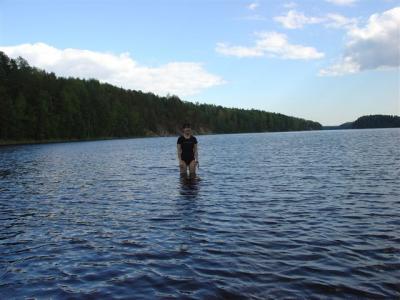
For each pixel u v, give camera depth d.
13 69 111.06
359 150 34.34
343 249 6.96
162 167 23.69
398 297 5.00
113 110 134.00
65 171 22.84
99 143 83.38
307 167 21.22
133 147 57.47
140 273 6.06
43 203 12.37
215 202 11.69
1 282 5.84
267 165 23.17
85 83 146.88
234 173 19.27
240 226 8.75
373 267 6.05
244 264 6.32
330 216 9.53
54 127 102.31
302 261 6.40
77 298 5.22
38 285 5.70
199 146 55.88
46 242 7.89
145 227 8.88
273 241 7.55
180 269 6.17
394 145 41.19
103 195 13.63
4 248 7.55
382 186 13.86
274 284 5.50
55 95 112.38
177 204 11.55
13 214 10.73
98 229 8.83
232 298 5.09
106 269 6.28
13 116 89.06
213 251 7.01
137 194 13.62
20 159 34.81
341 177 16.64
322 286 5.39
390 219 9.05
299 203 11.27
